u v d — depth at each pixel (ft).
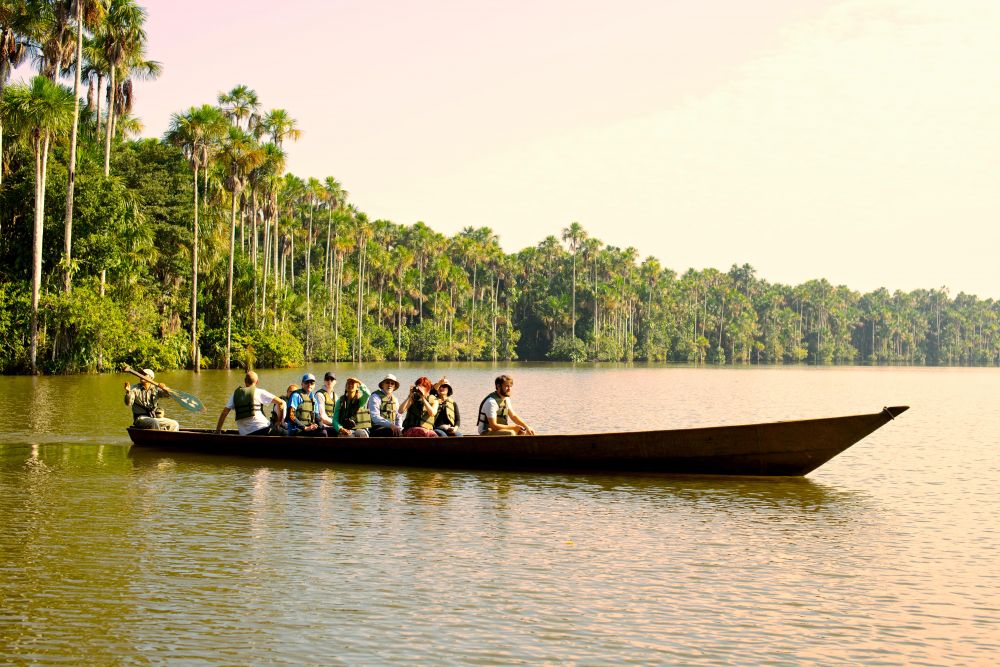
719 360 572.92
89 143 180.96
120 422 71.97
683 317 591.37
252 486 43.98
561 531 34.96
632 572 28.96
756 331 636.89
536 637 22.79
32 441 60.03
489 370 280.51
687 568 29.60
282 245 352.49
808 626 24.00
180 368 186.91
